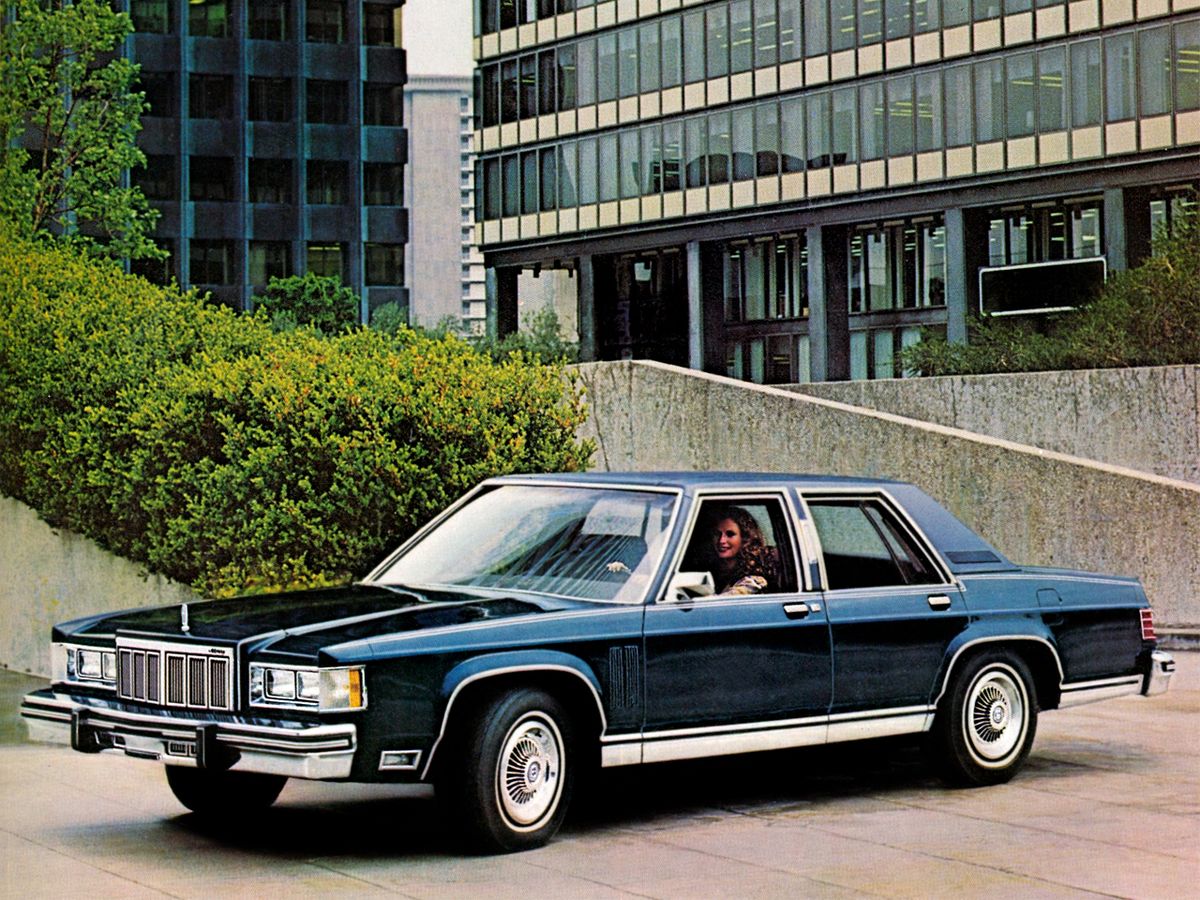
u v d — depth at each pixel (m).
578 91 65.69
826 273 58.22
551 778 7.78
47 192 38.72
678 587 8.17
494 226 69.38
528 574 8.45
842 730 8.76
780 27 58.28
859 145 56.06
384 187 88.00
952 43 53.28
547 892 6.90
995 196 52.81
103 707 7.83
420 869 7.34
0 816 8.66
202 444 12.95
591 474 9.13
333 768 7.12
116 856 7.64
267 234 85.81
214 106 85.31
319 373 12.56
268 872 7.29
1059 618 9.69
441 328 64.56
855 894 6.89
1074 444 22.55
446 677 7.38
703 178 61.12
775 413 19.12
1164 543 17.66
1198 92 47.91
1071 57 50.50
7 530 15.55
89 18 37.84
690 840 7.98
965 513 18.56
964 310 53.94
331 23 87.00
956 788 9.36
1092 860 7.55
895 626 8.94
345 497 11.89
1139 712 12.46
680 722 8.11
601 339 67.75
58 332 14.90
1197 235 26.53
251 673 7.36
